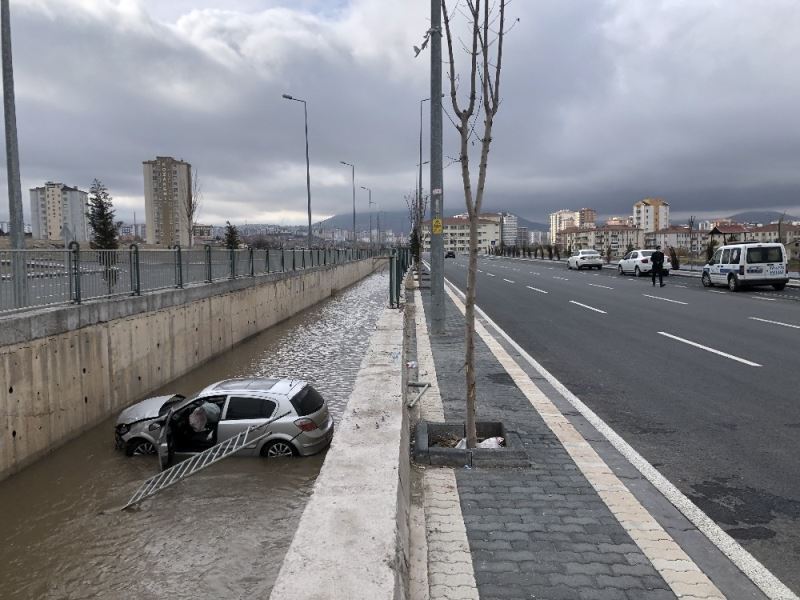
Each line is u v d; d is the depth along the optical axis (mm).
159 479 8930
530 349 12680
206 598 6195
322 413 10008
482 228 174250
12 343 9602
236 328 21578
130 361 13758
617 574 3760
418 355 11680
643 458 6098
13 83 13008
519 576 3715
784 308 19594
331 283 41969
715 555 4109
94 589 6430
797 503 5016
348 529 2602
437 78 13930
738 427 7160
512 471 5621
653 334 14523
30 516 8062
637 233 161750
